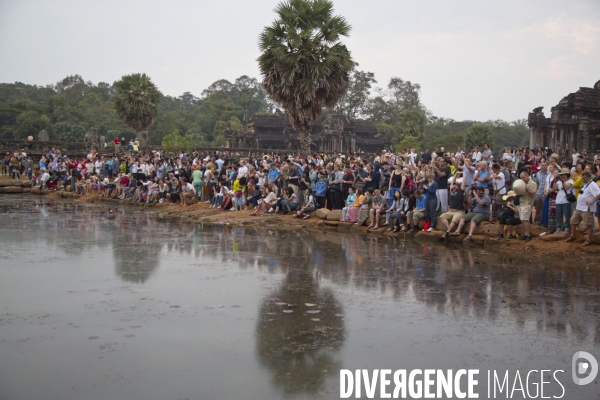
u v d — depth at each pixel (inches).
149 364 263.9
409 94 4591.5
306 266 495.2
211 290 404.2
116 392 234.7
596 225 589.6
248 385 241.1
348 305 365.1
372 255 553.0
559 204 564.1
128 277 446.3
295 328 316.8
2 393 234.2
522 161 784.3
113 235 694.5
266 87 1095.0
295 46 1053.8
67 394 233.1
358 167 810.8
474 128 2960.1
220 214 914.7
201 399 228.2
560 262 510.6
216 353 277.6
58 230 740.0
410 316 340.8
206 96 5723.4
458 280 437.1
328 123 3065.9
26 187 1582.2
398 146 2960.1
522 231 597.0
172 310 351.3
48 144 2032.5
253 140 3129.9
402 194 706.8
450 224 641.0
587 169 533.6
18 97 5334.6
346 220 778.2
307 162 957.8
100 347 285.7
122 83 2095.2
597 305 364.2
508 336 304.8
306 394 233.1
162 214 987.3
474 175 655.1
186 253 562.6
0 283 422.6
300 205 878.4
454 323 327.0
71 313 343.9
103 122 4069.9
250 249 589.6
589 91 1686.8
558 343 294.4
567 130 1674.5
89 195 1344.7
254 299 379.6
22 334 305.1
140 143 2156.7
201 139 3993.6
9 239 653.3
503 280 436.5
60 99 4065.0
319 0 1067.9
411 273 464.4
